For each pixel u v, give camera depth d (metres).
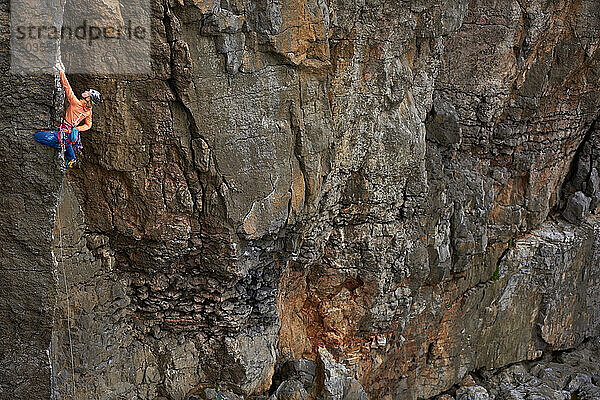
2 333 8.54
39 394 8.85
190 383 12.16
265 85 10.73
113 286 11.20
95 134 10.19
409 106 13.56
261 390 12.75
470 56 15.12
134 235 10.88
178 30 9.69
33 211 8.20
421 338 15.96
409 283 14.88
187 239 11.01
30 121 7.87
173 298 11.59
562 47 16.05
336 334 14.84
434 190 14.69
